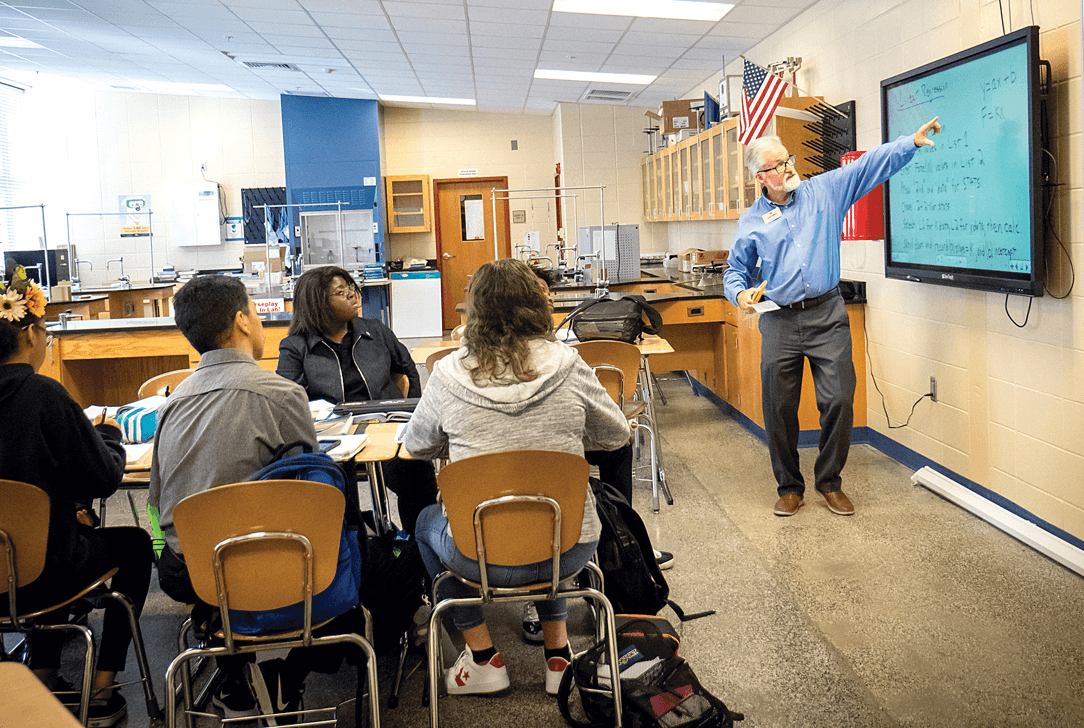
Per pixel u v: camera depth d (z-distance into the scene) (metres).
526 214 11.13
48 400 1.99
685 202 7.62
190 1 6.10
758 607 2.83
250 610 1.79
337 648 2.13
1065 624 2.61
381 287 10.11
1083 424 2.96
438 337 10.57
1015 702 2.20
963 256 3.45
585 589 2.06
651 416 3.91
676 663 2.15
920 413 4.16
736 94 7.18
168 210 10.96
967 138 3.35
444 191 11.08
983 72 3.21
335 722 2.01
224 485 1.83
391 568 2.25
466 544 1.96
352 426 2.69
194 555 1.76
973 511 3.59
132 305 9.36
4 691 0.86
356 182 10.34
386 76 8.64
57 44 7.89
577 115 9.97
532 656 2.60
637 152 10.09
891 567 3.10
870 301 4.66
